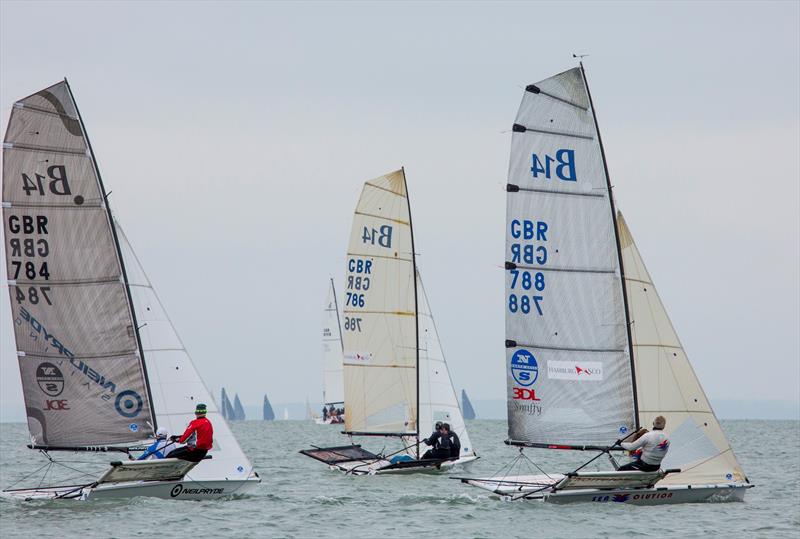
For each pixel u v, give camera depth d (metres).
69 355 101.94
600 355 101.56
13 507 96.81
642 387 101.19
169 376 104.75
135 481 101.31
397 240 151.88
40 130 100.50
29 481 143.88
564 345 102.44
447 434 143.88
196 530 87.62
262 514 96.94
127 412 102.44
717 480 101.00
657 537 84.88
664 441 95.88
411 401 150.50
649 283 102.44
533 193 103.31
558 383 102.50
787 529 88.38
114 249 102.00
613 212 101.69
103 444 102.56
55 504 98.25
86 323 101.88
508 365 104.06
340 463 147.62
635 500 99.81
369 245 152.75
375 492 117.25
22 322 101.75
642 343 101.50
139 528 87.94
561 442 102.31
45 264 101.31
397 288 151.62
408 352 151.00
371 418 151.62
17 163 100.44
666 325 102.12
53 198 100.94
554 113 102.69
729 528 88.75
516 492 101.94
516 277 103.88
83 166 101.25
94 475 149.62
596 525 89.75
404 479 133.75
